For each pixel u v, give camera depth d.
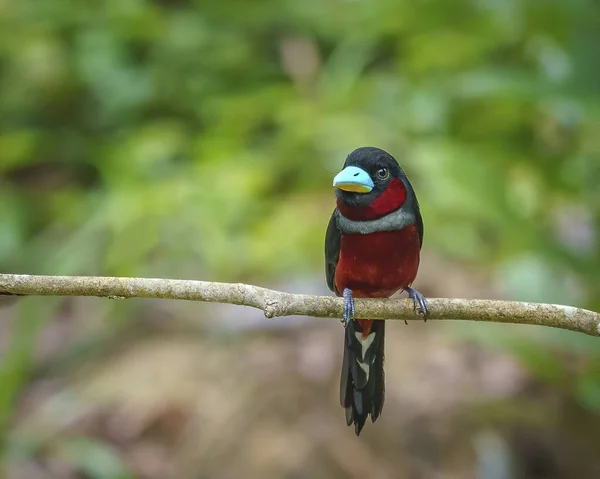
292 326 9.48
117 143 12.27
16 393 9.41
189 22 13.15
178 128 12.34
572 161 10.70
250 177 11.03
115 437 8.68
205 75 12.69
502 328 8.31
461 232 10.48
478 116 11.36
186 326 9.88
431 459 8.21
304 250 10.31
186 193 10.80
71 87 12.59
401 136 11.34
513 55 11.80
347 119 11.59
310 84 12.85
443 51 11.92
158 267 10.41
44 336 10.28
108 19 12.72
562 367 8.24
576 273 8.91
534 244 8.80
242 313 9.80
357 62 12.83
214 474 8.17
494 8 11.85
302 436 8.29
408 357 9.05
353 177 5.99
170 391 8.92
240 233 10.73
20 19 12.90
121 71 12.56
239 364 9.09
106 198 11.40
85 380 9.45
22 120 12.65
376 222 6.12
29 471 8.49
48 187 12.51
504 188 9.18
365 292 6.49
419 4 12.23
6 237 11.38
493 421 8.41
